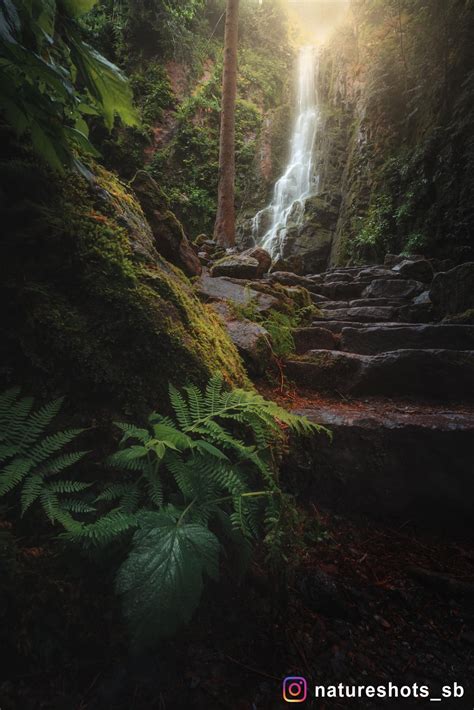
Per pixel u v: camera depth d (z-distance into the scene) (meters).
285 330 3.47
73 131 1.66
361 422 2.33
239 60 15.78
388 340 3.68
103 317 1.76
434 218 7.95
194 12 14.52
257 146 14.59
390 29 11.78
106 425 1.59
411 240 8.02
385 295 5.41
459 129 8.09
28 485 1.27
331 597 1.62
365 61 12.48
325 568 1.80
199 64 14.41
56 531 1.35
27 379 1.56
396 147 10.33
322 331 3.78
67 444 1.51
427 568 1.86
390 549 2.00
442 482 2.20
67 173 2.00
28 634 1.17
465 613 1.63
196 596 1.13
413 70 10.45
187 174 13.13
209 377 1.95
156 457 1.54
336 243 10.64
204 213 12.74
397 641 1.50
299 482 2.26
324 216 11.35
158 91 13.20
